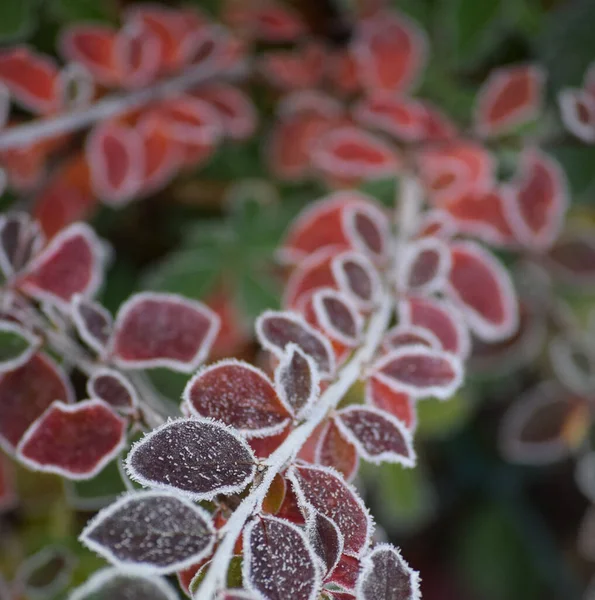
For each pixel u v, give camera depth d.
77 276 0.40
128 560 0.34
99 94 0.48
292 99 0.49
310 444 0.38
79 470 0.38
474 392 0.52
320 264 0.42
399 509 0.48
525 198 0.46
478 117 0.48
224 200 0.52
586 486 0.50
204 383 0.37
